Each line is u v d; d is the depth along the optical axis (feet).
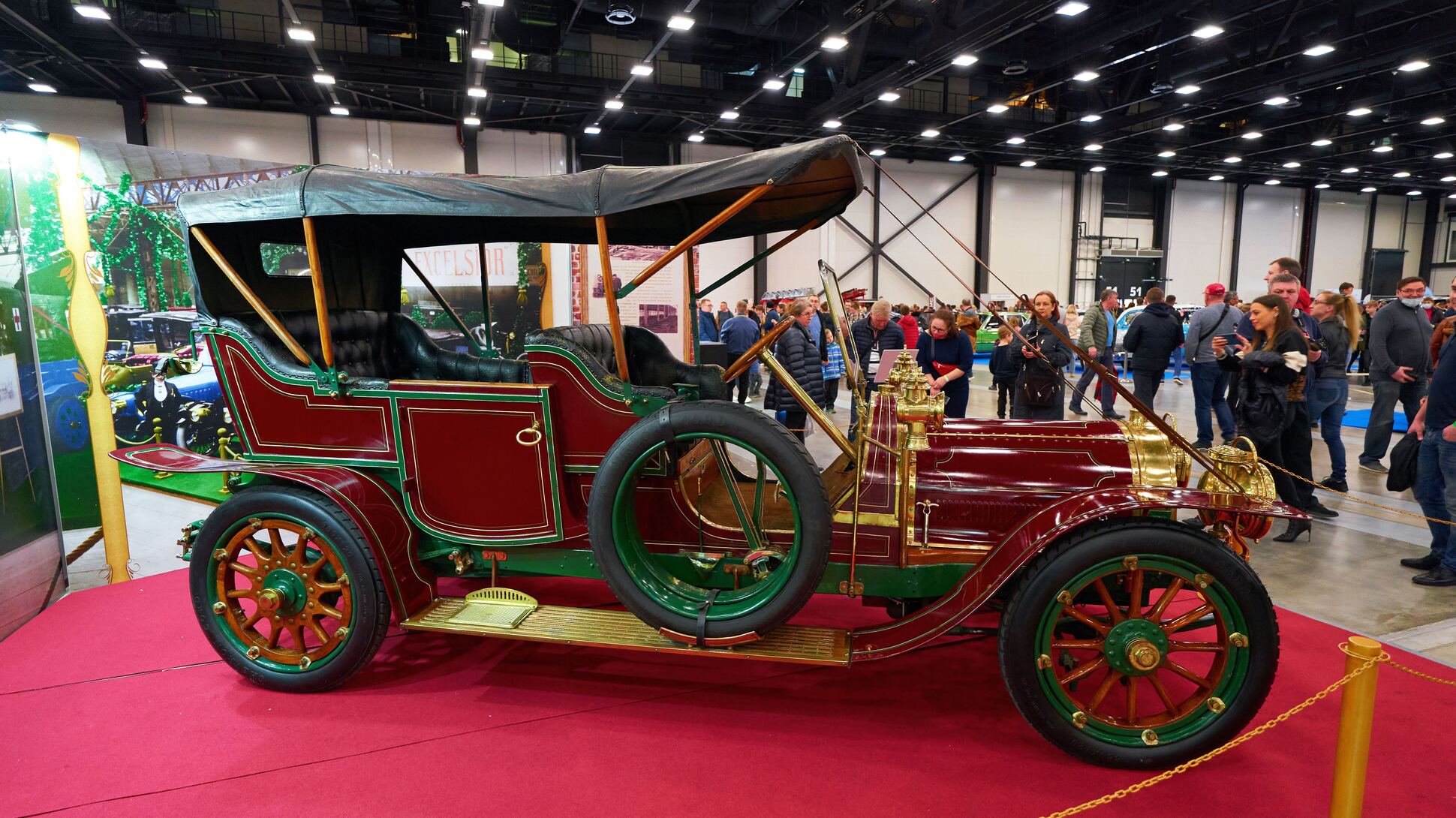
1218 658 6.73
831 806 6.36
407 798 6.54
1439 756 6.95
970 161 61.82
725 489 9.85
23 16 28.96
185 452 9.03
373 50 41.16
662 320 31.99
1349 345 18.89
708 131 52.90
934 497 7.80
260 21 39.42
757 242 57.52
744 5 35.81
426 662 9.11
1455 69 44.06
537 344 7.97
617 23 35.81
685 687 8.46
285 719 7.82
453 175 7.79
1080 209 65.62
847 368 9.83
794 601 7.00
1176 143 56.24
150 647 9.54
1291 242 74.38
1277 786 6.53
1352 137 56.29
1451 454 11.21
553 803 6.45
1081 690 8.18
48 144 11.62
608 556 7.38
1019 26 31.22
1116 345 45.70
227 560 8.34
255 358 8.45
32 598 10.56
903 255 61.41
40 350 13.52
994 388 37.22
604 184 7.38
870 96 41.96
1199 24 36.55
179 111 43.11
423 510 8.38
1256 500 6.71
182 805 6.47
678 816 6.26
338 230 10.71
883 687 8.43
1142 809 6.25
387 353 11.51
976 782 6.66
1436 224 79.61
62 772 6.93
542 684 8.57
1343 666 8.85
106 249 16.07
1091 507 6.73
